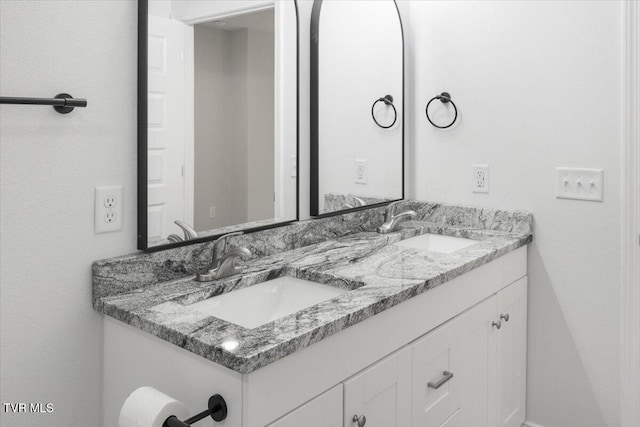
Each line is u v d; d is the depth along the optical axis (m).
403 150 2.34
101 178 1.32
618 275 1.90
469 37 2.17
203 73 1.51
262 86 1.69
